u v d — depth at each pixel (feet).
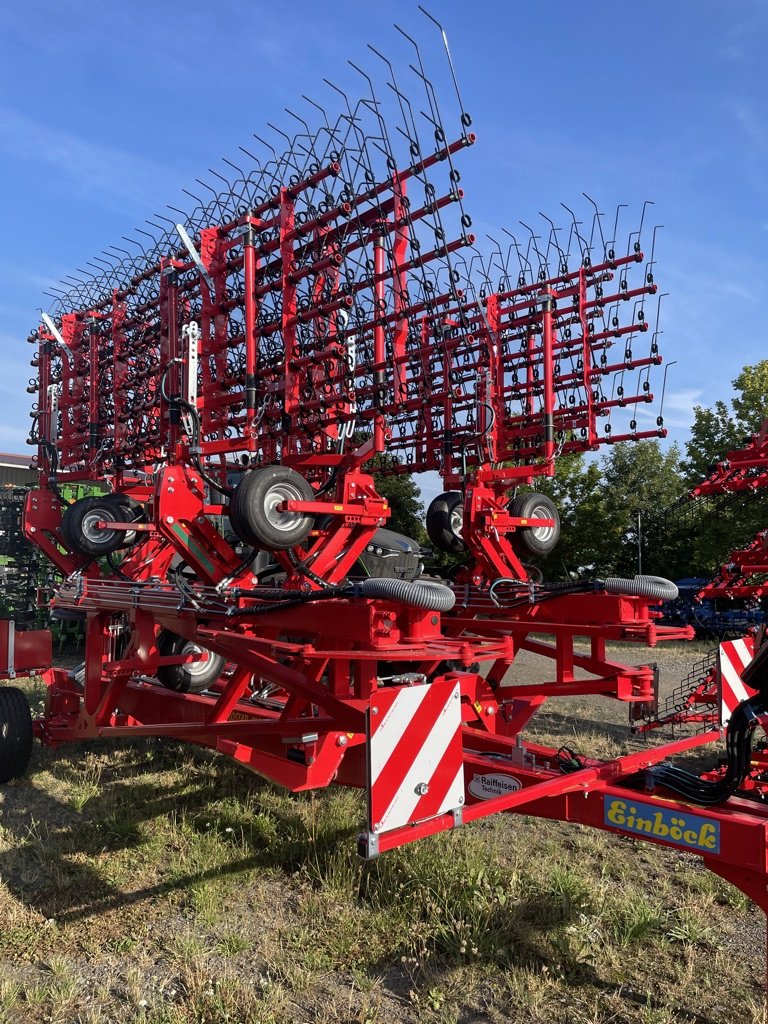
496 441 21.66
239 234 18.74
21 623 36.04
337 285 18.30
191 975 10.55
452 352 22.94
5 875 14.01
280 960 11.02
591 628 17.24
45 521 26.89
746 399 55.98
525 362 22.89
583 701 28.60
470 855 13.87
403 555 21.70
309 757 13.73
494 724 16.12
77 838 15.64
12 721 18.89
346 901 12.71
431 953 11.08
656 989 10.31
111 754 21.86
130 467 25.85
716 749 21.48
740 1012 9.73
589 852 14.71
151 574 22.02
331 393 17.78
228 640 14.75
